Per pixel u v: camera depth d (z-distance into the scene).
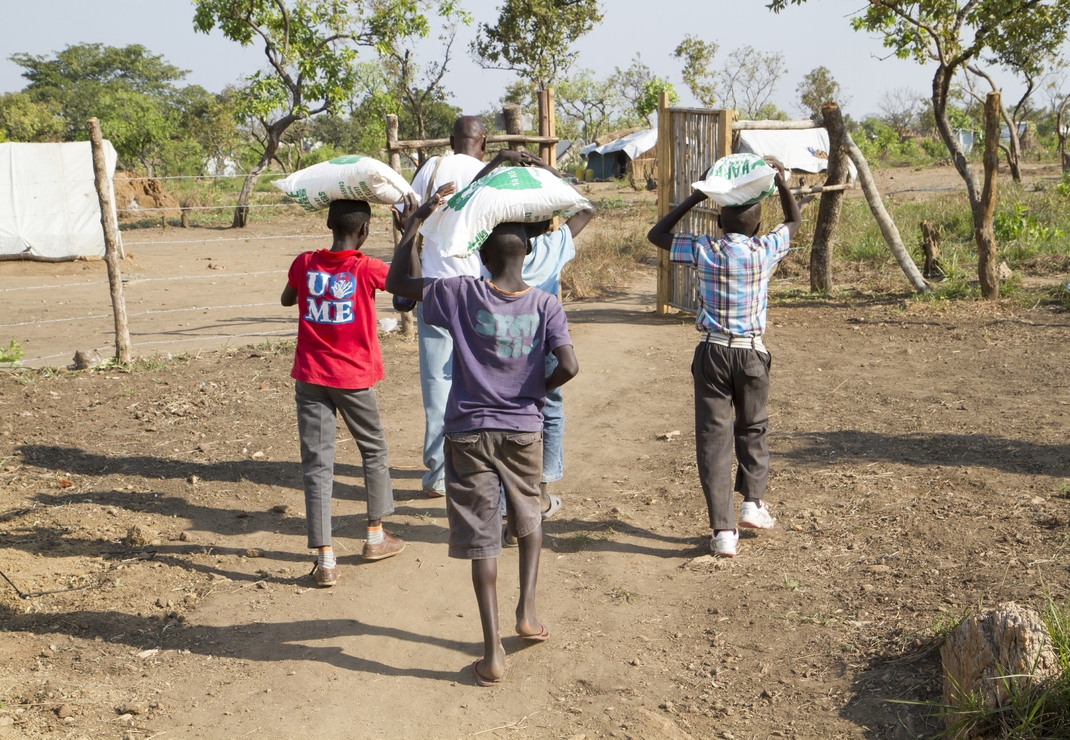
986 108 9.53
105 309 13.14
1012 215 13.80
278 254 20.22
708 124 9.45
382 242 20.97
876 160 44.09
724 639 3.57
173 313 12.64
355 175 3.88
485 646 3.38
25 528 4.82
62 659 3.58
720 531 4.27
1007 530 4.16
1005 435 5.55
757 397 4.27
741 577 4.06
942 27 13.12
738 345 4.15
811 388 7.09
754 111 50.19
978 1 13.48
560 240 4.74
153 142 39.69
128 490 5.38
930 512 4.49
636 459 5.79
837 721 2.99
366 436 4.31
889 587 3.79
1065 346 7.87
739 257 4.08
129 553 4.56
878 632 3.46
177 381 7.80
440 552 4.59
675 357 8.42
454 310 3.29
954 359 7.72
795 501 4.85
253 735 3.12
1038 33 13.64
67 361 8.95
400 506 5.19
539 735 3.07
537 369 3.31
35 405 7.07
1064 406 6.09
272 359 8.62
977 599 3.56
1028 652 2.76
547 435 4.78
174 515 5.04
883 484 4.93
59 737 3.06
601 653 3.55
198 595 4.15
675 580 4.11
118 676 3.49
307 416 4.15
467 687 3.39
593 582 4.15
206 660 3.61
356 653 3.65
